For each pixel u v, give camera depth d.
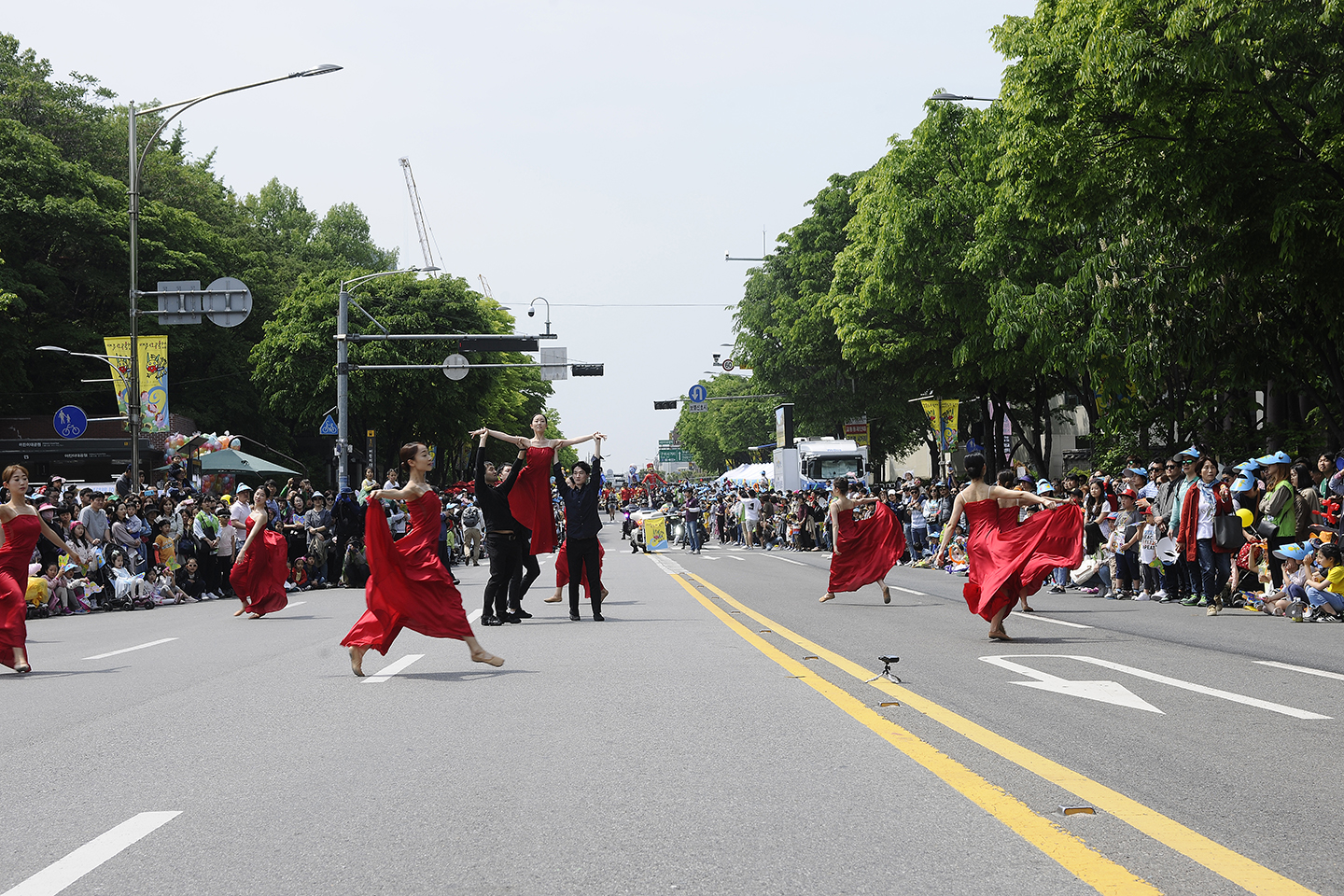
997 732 7.18
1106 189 21.25
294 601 21.08
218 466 33.97
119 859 4.80
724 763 6.36
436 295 56.69
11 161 49.62
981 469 12.50
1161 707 8.05
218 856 4.82
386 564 10.00
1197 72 17.00
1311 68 17.17
